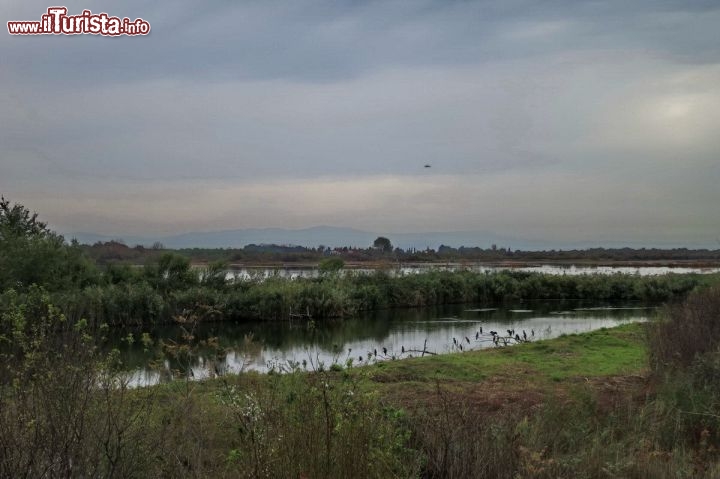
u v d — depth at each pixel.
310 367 12.60
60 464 4.03
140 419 5.13
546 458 6.02
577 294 35.66
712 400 7.45
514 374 11.90
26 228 22.72
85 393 4.50
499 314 27.77
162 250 30.34
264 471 4.54
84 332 5.13
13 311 5.28
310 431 4.87
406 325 23.77
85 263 24.69
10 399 4.34
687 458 6.12
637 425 7.04
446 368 12.38
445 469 5.63
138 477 4.58
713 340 10.16
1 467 3.95
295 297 25.70
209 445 5.36
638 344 15.73
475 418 6.44
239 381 7.23
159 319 22.61
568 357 14.02
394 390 9.65
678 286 34.66
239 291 25.88
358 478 4.67
